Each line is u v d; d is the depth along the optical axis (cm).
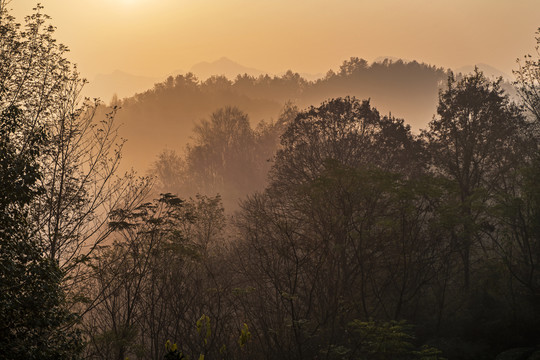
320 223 2489
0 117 1352
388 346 1669
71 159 1847
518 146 3042
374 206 2534
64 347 1249
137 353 1797
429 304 2650
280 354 1869
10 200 1222
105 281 1980
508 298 2525
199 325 825
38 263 1276
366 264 2523
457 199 3061
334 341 2111
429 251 2602
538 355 1936
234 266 2431
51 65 1800
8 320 1148
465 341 2291
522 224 2583
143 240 2033
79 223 1841
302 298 2183
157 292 2147
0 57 1733
